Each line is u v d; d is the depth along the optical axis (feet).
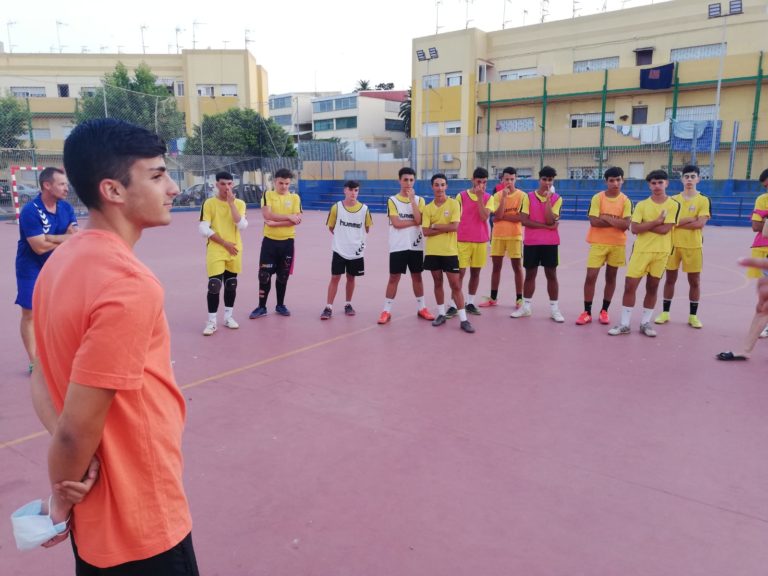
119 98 80.59
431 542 8.50
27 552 8.35
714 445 11.66
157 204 4.54
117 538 4.38
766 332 20.03
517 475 10.44
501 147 99.14
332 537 8.61
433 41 107.45
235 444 11.59
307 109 210.18
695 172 19.97
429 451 11.34
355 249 21.70
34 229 14.40
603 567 7.95
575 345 18.70
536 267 21.81
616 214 20.43
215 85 117.60
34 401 4.75
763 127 82.43
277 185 21.91
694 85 85.71
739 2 76.84
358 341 19.03
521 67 104.22
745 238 51.80
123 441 4.31
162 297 4.29
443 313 21.30
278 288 22.59
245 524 8.92
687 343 18.90
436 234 20.20
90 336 3.89
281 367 16.31
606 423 12.67
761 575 7.80
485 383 15.14
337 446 11.53
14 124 92.02
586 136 92.48
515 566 7.97
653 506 9.46
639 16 92.58
